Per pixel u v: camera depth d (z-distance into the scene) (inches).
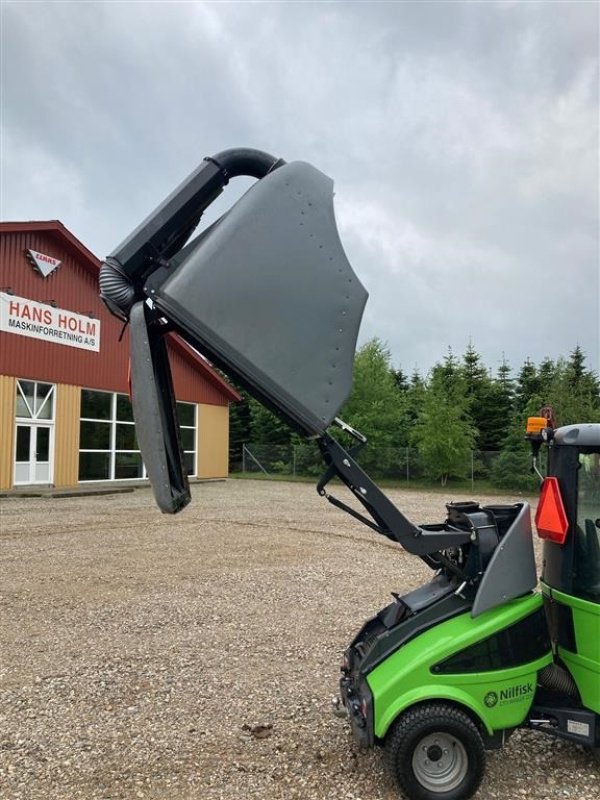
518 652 128.6
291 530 486.0
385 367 1288.1
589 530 139.5
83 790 131.4
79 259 792.9
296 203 130.0
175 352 957.2
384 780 134.9
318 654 211.5
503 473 1017.5
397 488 1055.0
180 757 144.8
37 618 250.1
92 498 699.4
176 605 269.4
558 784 133.9
